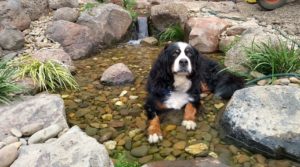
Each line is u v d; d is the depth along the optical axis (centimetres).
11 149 134
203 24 269
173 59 182
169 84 186
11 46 242
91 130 170
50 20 286
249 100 163
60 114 164
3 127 157
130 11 321
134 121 177
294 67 201
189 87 187
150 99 183
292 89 167
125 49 277
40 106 168
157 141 158
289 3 315
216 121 174
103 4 295
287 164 143
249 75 205
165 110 183
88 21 275
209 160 144
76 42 256
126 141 161
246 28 259
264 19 284
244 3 339
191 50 184
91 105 192
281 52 205
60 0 300
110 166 129
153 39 291
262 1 302
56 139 145
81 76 226
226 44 254
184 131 166
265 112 157
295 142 145
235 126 157
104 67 239
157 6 301
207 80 206
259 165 143
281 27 265
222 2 343
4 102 175
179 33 290
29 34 265
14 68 213
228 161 145
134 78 219
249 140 151
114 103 194
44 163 124
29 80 205
